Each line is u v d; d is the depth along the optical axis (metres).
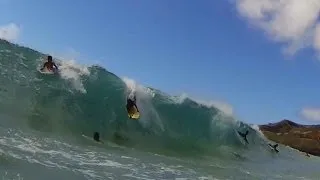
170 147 20.80
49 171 10.49
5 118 15.72
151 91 22.30
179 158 18.61
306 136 59.44
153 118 21.48
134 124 20.38
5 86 17.80
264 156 26.97
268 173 18.91
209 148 22.77
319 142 56.56
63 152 13.20
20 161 10.62
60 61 20.25
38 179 9.73
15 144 12.47
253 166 21.03
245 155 24.67
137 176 12.27
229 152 23.75
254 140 27.70
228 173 16.31
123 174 12.13
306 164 27.81
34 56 20.05
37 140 13.95
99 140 17.92
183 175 13.91
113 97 20.27
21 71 18.94
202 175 14.65
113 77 21.03
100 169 12.09
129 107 19.95
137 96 21.47
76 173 10.95
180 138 21.91
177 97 23.38
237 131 25.58
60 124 17.44
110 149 16.42
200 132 23.20
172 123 22.34
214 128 23.97
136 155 16.36
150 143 20.17
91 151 14.72
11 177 9.38
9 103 17.00
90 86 19.98
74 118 18.30
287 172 20.77
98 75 20.62
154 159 16.36
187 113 23.19
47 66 19.53
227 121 24.97
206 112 24.12
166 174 13.52
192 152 21.39
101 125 18.98
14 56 19.47
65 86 19.28
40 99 18.02
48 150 12.90
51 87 18.84
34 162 10.90
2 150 11.16
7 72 18.55
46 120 17.14
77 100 19.11
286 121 65.12
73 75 19.91
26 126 15.80
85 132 18.06
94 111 19.22
